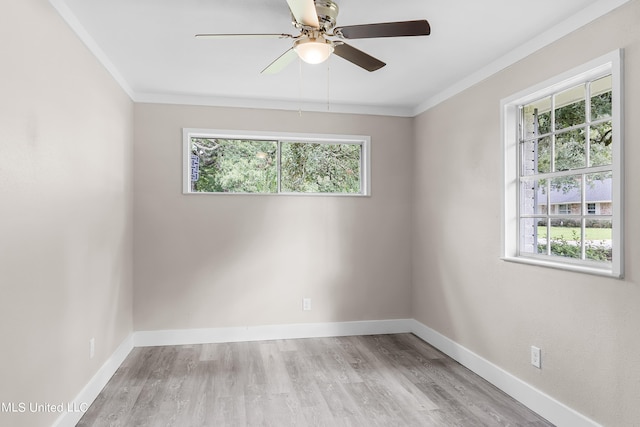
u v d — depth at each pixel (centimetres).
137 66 327
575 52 242
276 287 425
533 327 272
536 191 290
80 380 258
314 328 432
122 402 278
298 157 441
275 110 427
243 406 273
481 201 330
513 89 294
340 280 439
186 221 407
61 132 231
